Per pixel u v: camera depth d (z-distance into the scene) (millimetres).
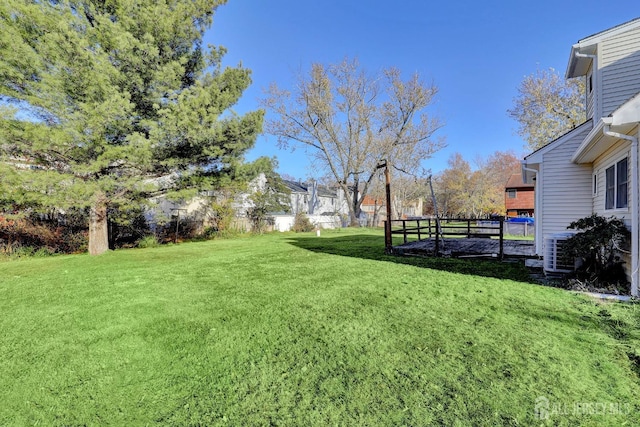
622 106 3707
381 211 31016
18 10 6664
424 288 4359
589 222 4512
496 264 6223
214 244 11758
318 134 21500
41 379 2188
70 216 10008
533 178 9266
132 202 8805
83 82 7242
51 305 3959
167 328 3094
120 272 6160
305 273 5660
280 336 2828
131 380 2160
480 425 1627
